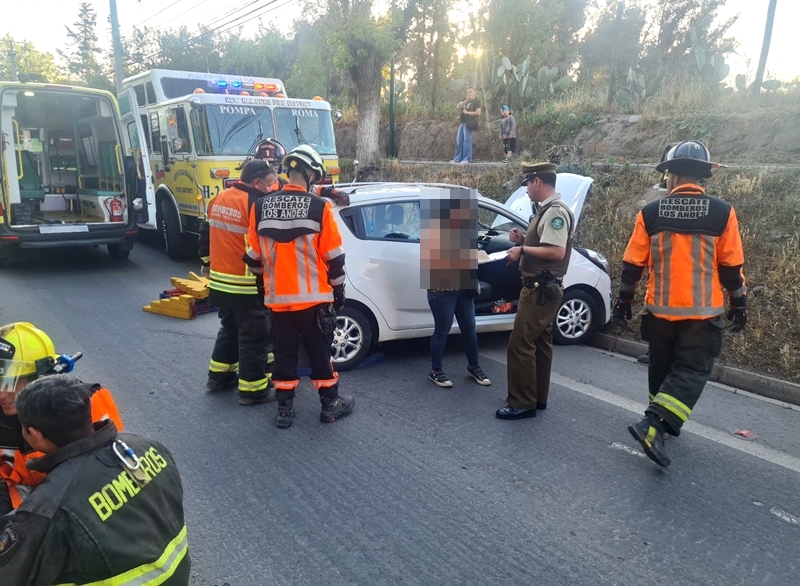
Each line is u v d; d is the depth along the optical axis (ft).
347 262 17.95
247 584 9.32
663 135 38.22
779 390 17.48
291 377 14.56
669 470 12.98
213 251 15.37
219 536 10.44
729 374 18.53
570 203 23.84
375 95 50.44
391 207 18.75
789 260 22.84
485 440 14.12
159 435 14.08
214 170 30.96
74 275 31.19
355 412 15.53
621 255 26.76
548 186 14.43
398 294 18.63
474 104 46.39
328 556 9.98
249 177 15.55
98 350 19.86
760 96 38.45
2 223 29.30
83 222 32.50
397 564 9.81
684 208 12.66
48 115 34.47
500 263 19.90
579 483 12.35
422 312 19.06
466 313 17.22
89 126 35.22
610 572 9.75
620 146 40.32
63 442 6.25
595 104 45.73
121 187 32.71
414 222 19.02
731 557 10.20
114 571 5.98
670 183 13.15
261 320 15.52
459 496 11.78
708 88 41.14
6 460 7.44
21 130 33.50
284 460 13.05
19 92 29.81
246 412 15.46
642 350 20.65
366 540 10.39
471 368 17.65
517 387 15.16
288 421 14.62
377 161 49.96
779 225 24.72
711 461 13.46
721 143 35.35
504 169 38.96
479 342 21.89
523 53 60.03
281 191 14.01
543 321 14.78
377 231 18.52
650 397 14.12
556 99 50.49
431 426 14.80
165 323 23.03
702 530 10.92
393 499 11.64
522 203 26.22
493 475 12.58
